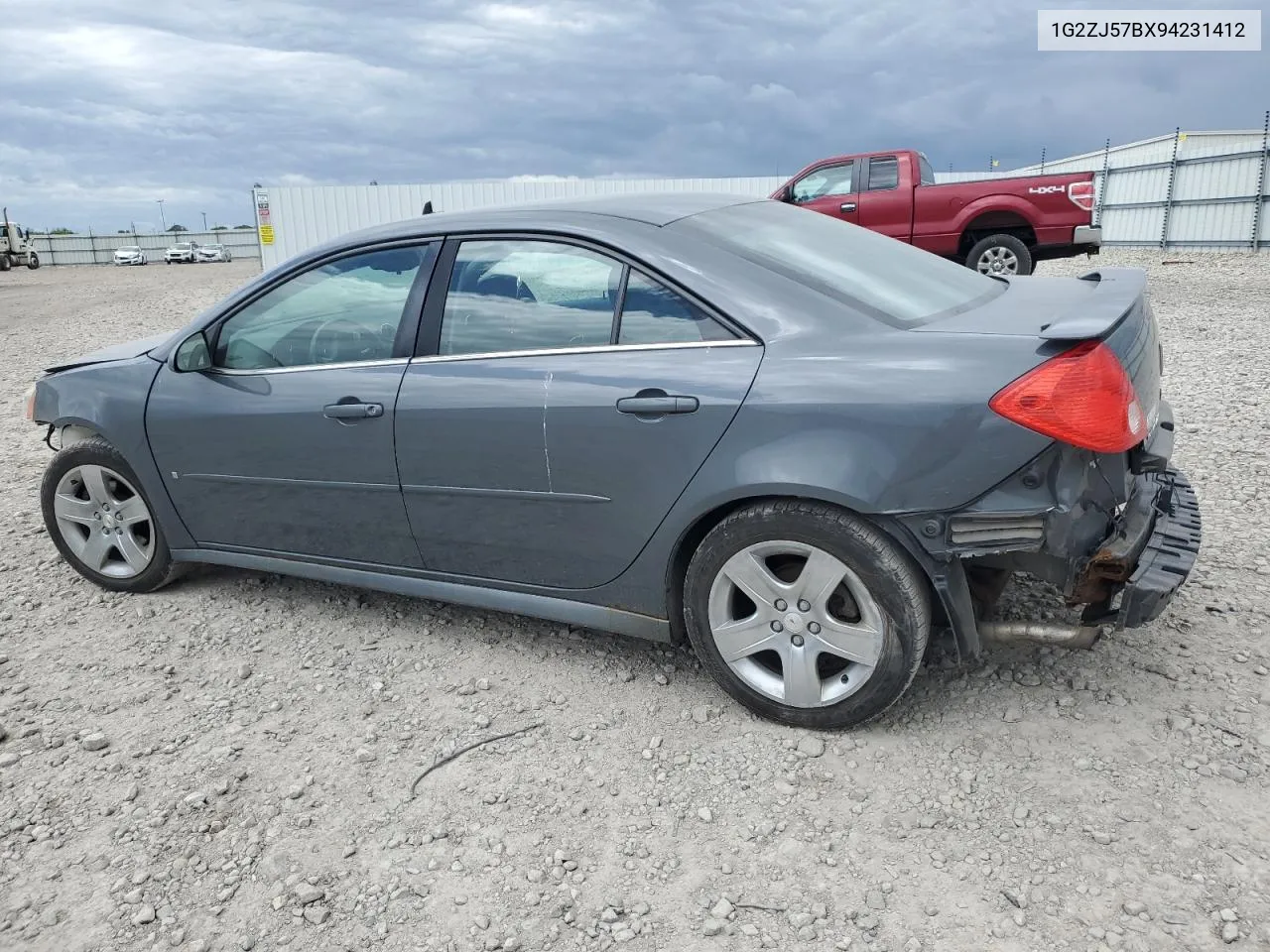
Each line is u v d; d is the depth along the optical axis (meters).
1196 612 3.42
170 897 2.33
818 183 13.19
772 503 2.71
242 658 3.54
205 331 3.71
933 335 2.60
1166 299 13.48
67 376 4.03
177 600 4.08
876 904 2.18
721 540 2.78
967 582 2.72
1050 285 3.27
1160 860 2.24
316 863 2.43
